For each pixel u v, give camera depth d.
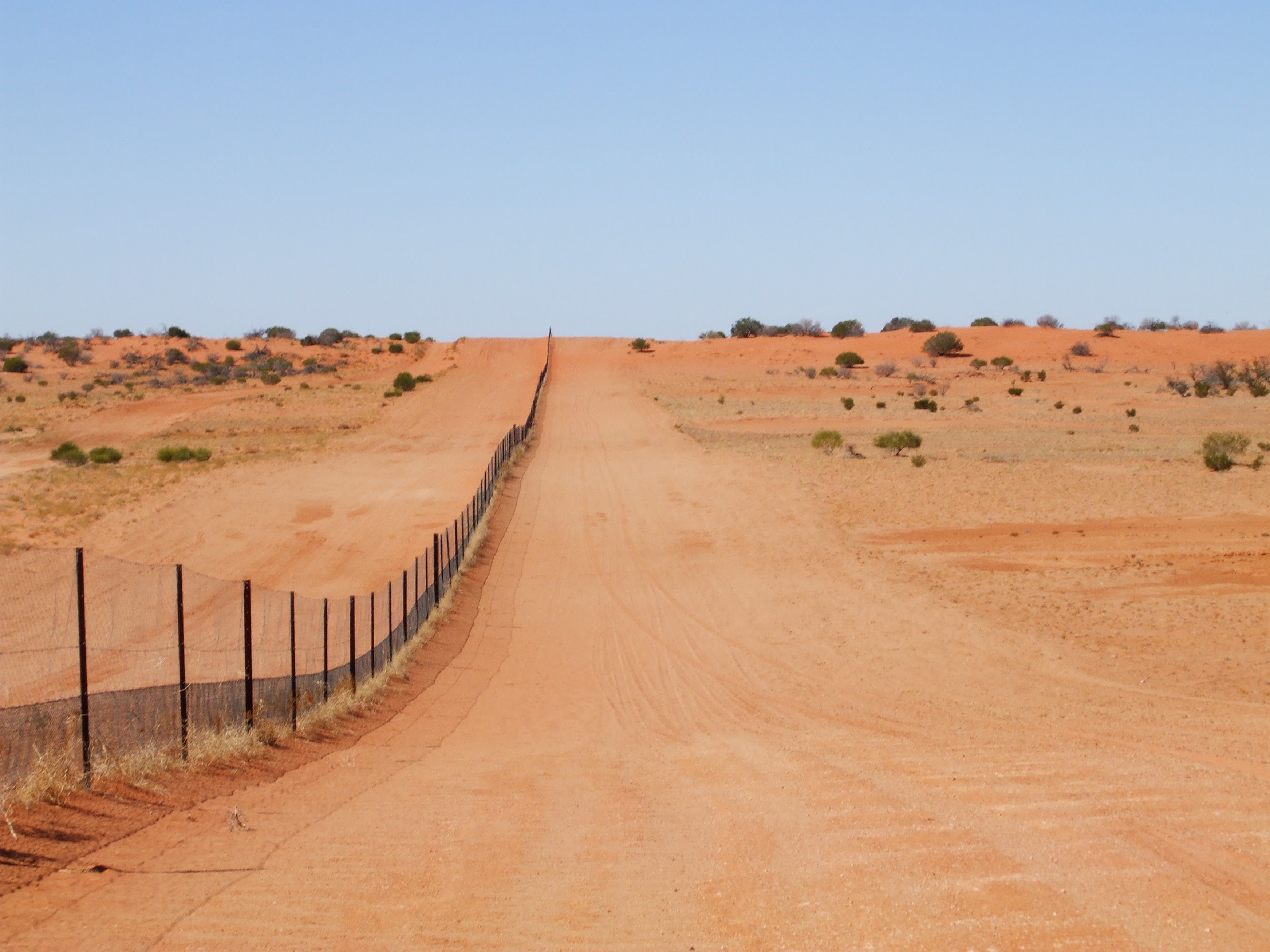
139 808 10.00
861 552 34.69
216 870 8.19
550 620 28.66
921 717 17.69
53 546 38.50
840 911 6.94
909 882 7.33
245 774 12.34
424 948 6.52
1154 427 74.56
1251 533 35.44
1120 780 10.58
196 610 29.69
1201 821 8.70
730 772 12.39
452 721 18.39
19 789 9.38
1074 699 18.98
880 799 9.99
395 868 8.36
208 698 13.84
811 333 168.62
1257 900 6.82
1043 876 7.29
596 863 8.49
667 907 7.31
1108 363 133.75
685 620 28.19
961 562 32.88
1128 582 29.48
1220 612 25.80
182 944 6.51
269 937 6.68
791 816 9.62
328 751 14.71
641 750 15.33
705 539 38.56
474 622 28.25
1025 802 9.52
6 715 10.87
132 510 45.16
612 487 50.09
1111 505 41.09
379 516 45.53
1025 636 24.38
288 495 49.47
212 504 47.03
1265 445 58.09
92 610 28.88
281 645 25.78
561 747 15.78
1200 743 13.91
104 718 11.73
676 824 9.86
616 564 35.34
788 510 42.12
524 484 51.66
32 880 7.64
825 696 20.11
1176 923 6.41
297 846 9.02
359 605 31.16
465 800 11.33
